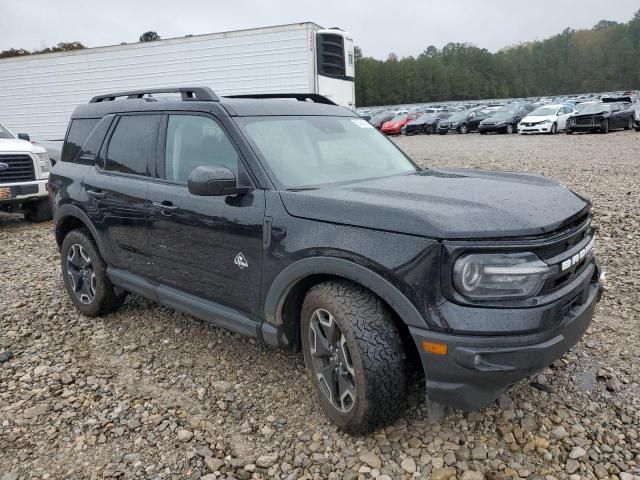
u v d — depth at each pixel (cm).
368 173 362
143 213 388
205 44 1209
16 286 572
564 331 258
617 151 1638
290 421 314
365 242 263
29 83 1445
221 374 370
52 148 1391
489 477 264
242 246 320
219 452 291
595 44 15250
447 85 12225
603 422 302
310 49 1118
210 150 354
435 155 1788
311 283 309
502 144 2188
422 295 247
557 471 267
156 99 430
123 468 281
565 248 267
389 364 265
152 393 349
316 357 301
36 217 930
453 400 252
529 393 329
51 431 313
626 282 500
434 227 244
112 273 436
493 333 239
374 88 11050
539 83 14525
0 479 276
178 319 464
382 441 290
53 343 429
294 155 345
